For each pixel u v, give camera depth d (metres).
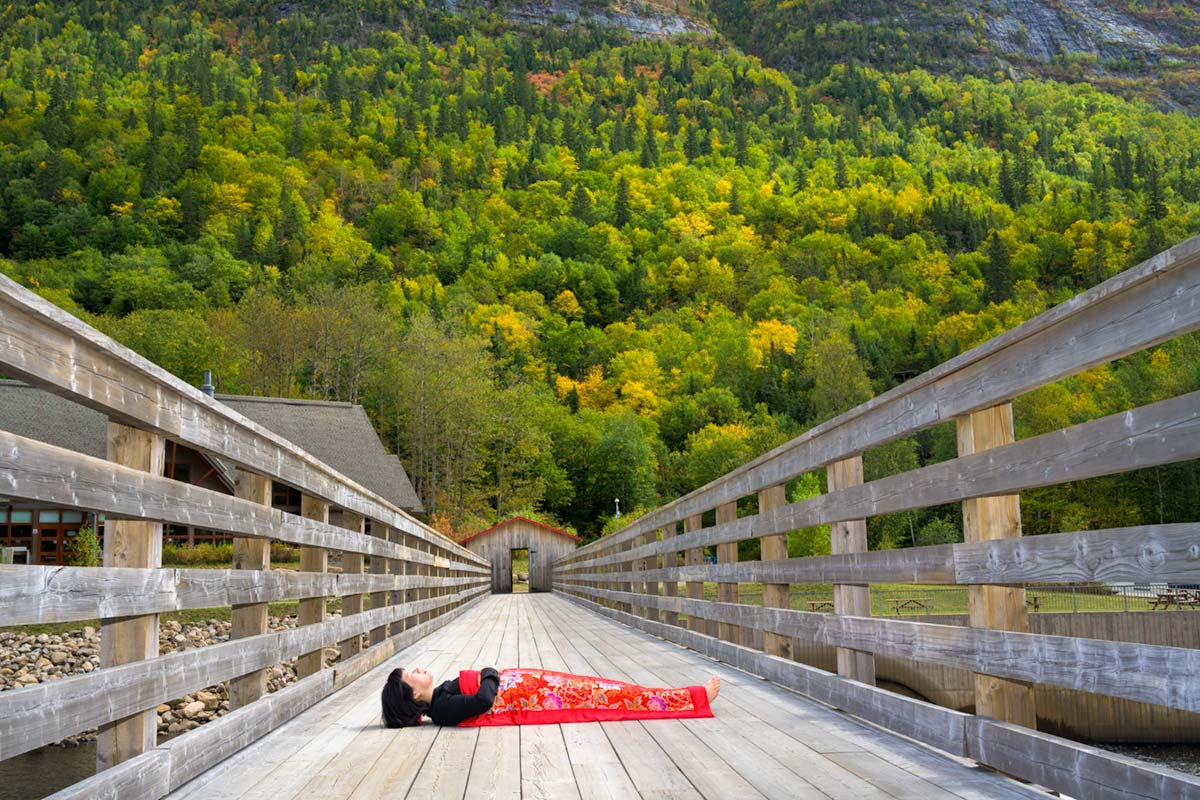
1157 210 132.25
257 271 93.06
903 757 3.38
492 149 179.25
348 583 5.71
